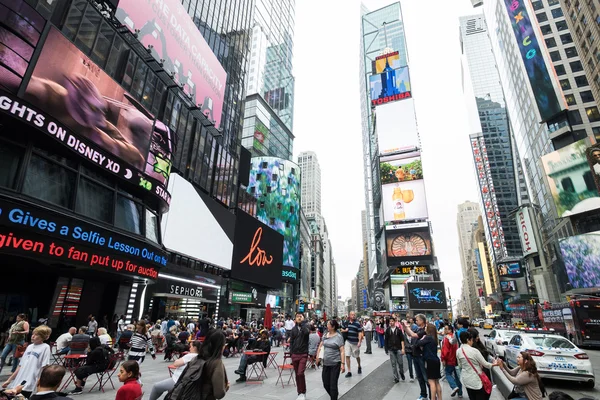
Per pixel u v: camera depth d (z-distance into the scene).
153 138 22.67
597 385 11.68
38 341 6.16
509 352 13.36
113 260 16.73
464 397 8.60
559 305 29.08
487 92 173.75
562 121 64.31
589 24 50.75
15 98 12.96
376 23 187.75
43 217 13.20
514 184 146.00
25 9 14.16
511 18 77.62
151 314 26.75
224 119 47.72
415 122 103.62
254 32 88.31
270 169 76.88
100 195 17.47
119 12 25.27
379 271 121.25
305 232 103.81
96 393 8.25
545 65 67.56
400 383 10.42
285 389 9.34
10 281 16.22
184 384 3.85
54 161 14.83
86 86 17.19
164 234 26.72
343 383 10.30
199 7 42.72
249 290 45.62
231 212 41.09
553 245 69.25
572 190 57.38
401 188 96.19
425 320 8.41
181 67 33.66
